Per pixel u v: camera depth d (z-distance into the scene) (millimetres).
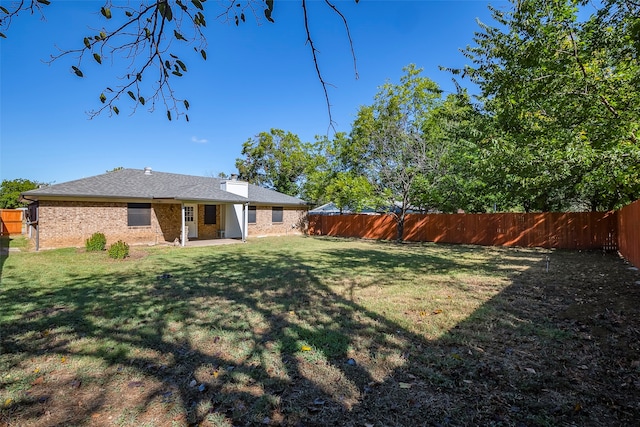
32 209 14453
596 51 6867
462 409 2574
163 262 9977
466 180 16266
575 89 6812
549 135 8234
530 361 3381
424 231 18500
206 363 3348
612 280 7328
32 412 2537
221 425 2410
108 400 2711
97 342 3857
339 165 22766
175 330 4250
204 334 4121
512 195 12352
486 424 2393
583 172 7234
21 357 3457
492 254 12516
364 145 19516
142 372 3166
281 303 5508
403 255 12180
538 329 4266
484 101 11453
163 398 2740
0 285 6750
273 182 34438
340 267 9297
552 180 7578
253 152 34250
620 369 3188
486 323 4504
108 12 2006
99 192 13547
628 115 6281
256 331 4234
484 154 8289
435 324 4473
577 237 14148
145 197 14312
